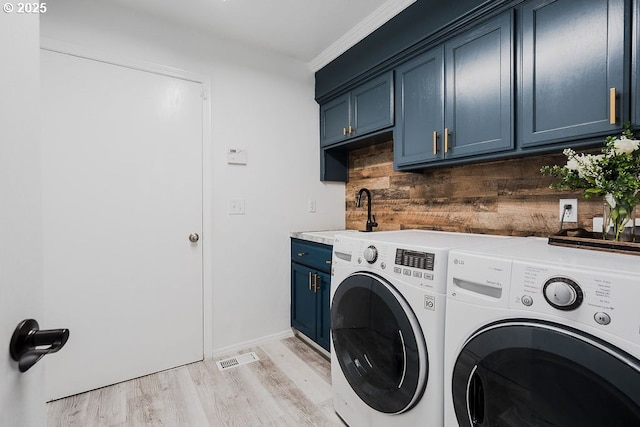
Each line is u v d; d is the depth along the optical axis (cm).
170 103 206
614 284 69
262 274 246
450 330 104
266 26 214
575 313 74
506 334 86
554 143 128
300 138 266
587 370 72
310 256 234
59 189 173
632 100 107
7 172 45
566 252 101
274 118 251
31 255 52
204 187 219
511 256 93
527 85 134
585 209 143
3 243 44
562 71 123
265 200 247
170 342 208
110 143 187
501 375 89
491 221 180
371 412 136
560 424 79
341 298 152
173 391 182
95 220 183
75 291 178
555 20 125
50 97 171
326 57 251
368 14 201
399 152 196
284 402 172
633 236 104
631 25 107
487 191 182
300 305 248
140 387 186
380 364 134
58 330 51
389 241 133
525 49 134
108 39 186
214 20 206
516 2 137
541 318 80
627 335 67
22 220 49
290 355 227
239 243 235
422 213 221
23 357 47
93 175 182
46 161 170
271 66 249
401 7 186
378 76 212
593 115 115
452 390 103
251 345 241
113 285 189
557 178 151
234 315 234
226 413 162
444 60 168
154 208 201
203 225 220
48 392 171
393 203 244
